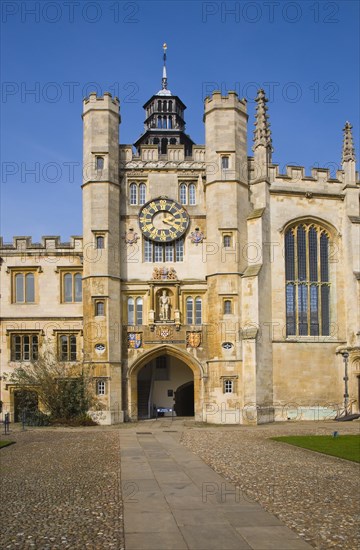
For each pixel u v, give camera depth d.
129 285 49.12
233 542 12.80
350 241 50.78
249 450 27.83
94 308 47.31
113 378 46.88
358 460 24.03
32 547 12.44
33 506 16.11
